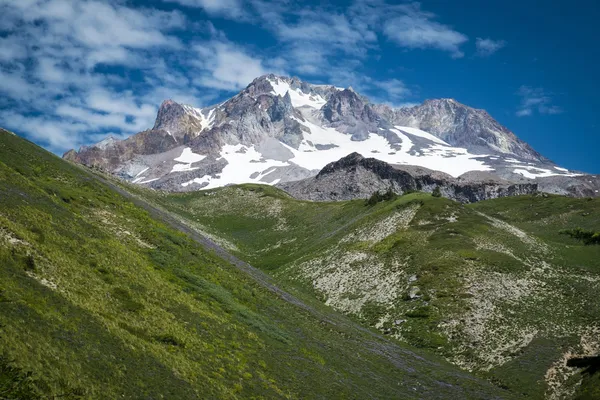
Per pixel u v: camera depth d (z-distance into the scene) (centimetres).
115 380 3200
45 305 3459
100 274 4747
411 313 8600
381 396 5550
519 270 9494
